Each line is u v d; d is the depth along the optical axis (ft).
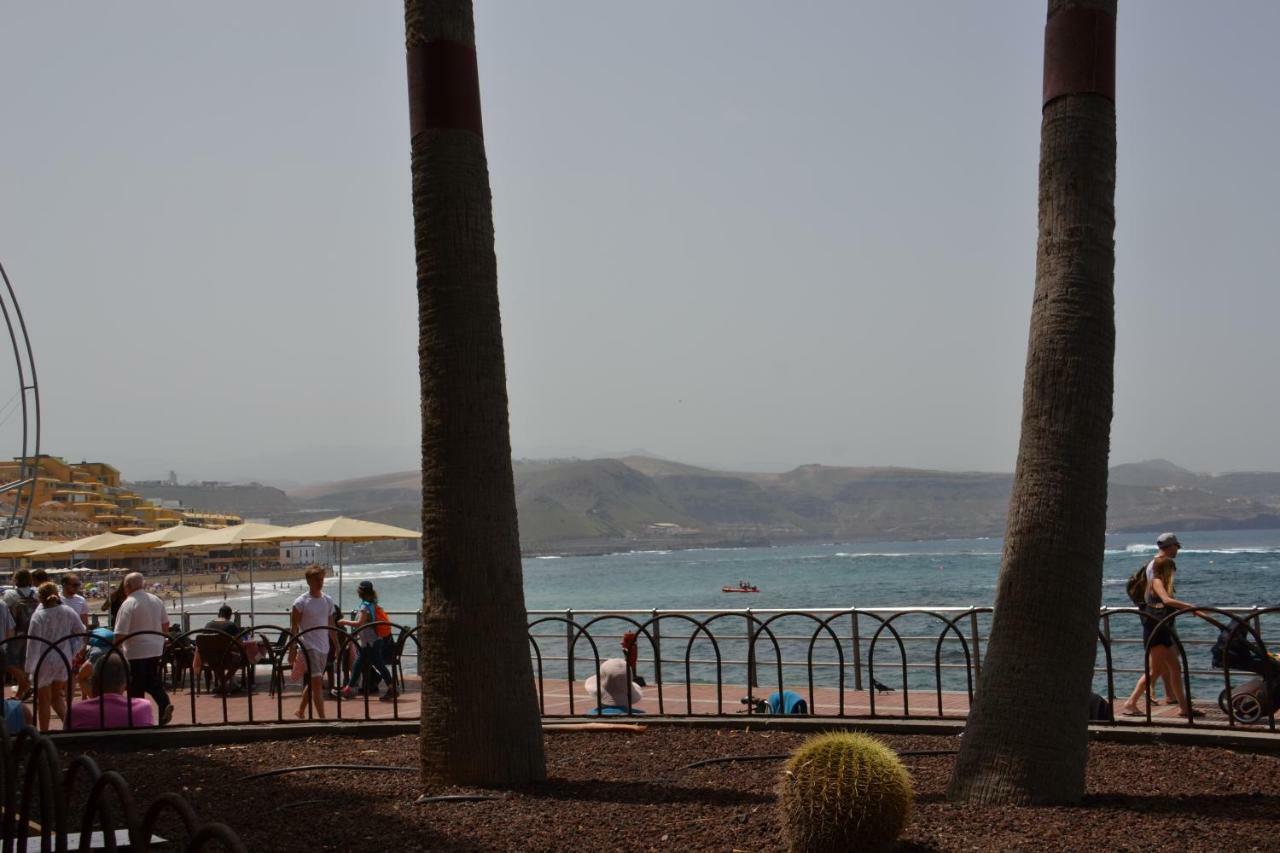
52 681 40.70
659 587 380.78
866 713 37.17
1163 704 42.06
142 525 388.37
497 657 23.80
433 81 24.50
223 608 53.88
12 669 44.34
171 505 654.12
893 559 591.78
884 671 72.08
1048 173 22.26
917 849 17.99
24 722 31.50
